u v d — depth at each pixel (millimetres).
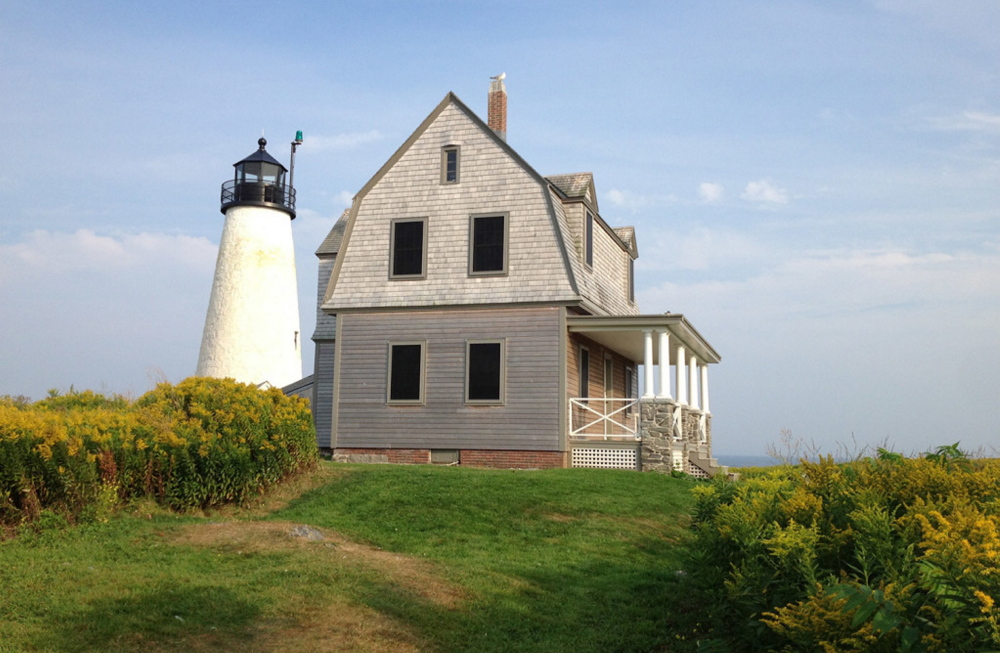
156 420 12680
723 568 7422
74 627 7535
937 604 4957
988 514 5898
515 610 9148
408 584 9438
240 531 10945
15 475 10273
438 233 23109
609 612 9430
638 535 13109
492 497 14422
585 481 16562
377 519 12984
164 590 8555
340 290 23609
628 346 26047
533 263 22141
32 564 9055
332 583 9094
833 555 6441
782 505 7191
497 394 21906
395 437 22562
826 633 5273
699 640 8078
